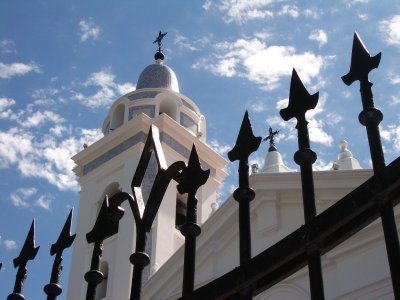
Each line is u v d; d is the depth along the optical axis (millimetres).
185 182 4953
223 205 16656
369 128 4297
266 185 16219
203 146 25734
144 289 17609
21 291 5777
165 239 22031
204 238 16875
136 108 26297
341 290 14148
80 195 25172
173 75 28609
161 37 29781
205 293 4477
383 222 3895
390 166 3926
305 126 4613
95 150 25516
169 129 24859
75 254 23312
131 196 5305
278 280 4242
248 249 4441
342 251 14539
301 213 15805
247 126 4859
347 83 4555
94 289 5273
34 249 5918
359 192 3977
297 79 4746
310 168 4457
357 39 4590
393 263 3797
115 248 22125
